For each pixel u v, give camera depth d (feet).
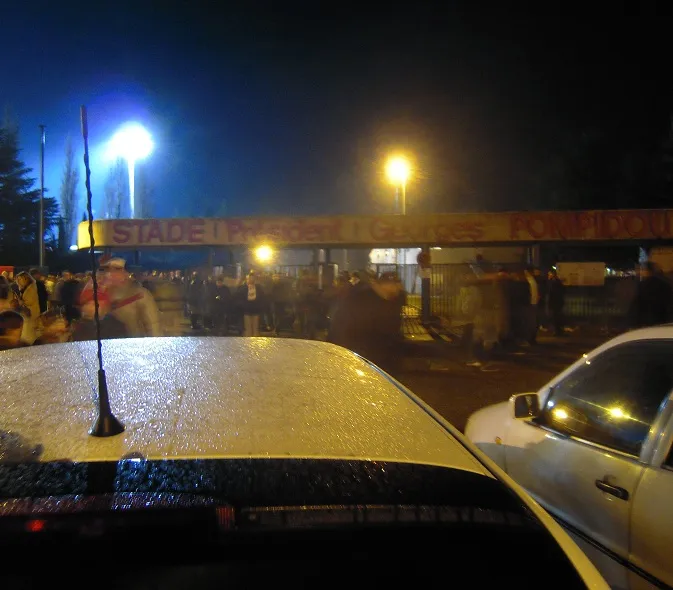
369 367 8.11
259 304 46.85
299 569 3.92
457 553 4.09
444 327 52.85
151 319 21.02
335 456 4.82
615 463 8.79
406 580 3.99
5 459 4.56
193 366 7.61
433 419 6.06
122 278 20.70
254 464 4.61
